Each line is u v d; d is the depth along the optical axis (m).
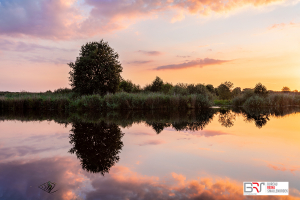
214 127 8.06
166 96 18.80
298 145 5.06
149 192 2.63
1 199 2.49
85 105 17.62
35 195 2.59
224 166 3.58
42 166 3.67
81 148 4.89
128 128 7.85
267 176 3.13
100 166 3.65
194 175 3.19
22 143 5.45
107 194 2.59
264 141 5.52
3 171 3.43
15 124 9.23
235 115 12.94
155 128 7.84
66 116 12.83
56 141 5.66
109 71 22.66
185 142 5.43
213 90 32.03
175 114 13.80
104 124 8.97
